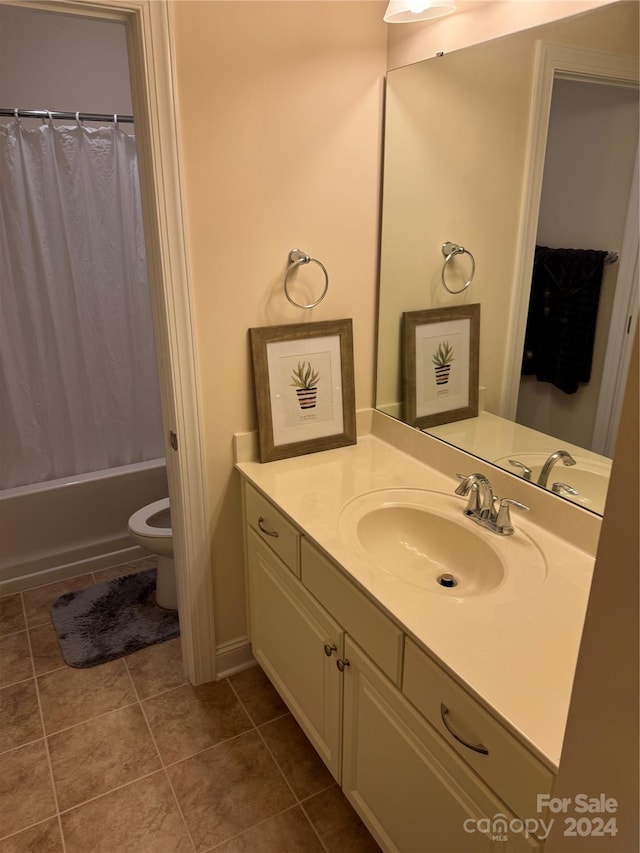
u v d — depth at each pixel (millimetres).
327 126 1792
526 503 1574
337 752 1629
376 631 1319
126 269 2770
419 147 1765
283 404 1950
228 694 2143
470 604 1247
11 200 2480
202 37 1559
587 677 720
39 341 2664
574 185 1369
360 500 1708
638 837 689
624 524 641
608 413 1367
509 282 1580
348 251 1953
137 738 1956
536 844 968
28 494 2664
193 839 1644
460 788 1143
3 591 2676
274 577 1848
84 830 1663
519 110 1469
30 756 1886
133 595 2682
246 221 1758
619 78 1236
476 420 1748
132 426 2979
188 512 1953
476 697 1026
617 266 1303
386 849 1470
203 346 1808
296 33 1672
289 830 1669
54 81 2777
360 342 2074
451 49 1615
